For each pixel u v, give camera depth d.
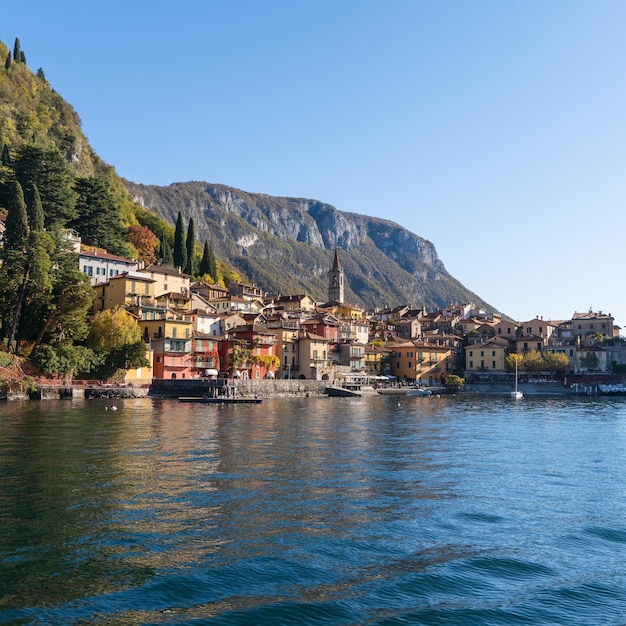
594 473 35.22
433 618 15.53
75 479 29.59
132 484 28.77
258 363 136.12
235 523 22.80
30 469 31.83
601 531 23.14
